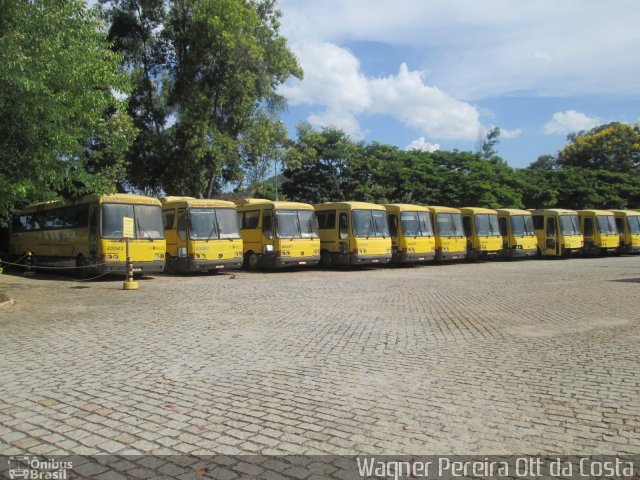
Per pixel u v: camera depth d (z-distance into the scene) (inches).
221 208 853.2
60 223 852.0
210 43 1103.6
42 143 504.7
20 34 461.1
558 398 226.7
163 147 1174.3
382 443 181.8
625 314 443.2
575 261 1198.3
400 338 354.9
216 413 212.5
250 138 1192.2
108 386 249.8
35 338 358.9
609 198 1739.7
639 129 2121.1
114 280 771.4
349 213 935.0
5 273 953.5
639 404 218.4
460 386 245.0
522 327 392.2
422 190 1476.4
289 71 1279.5
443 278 797.2
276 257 888.9
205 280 773.3
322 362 291.1
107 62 592.4
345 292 617.6
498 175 1622.8
